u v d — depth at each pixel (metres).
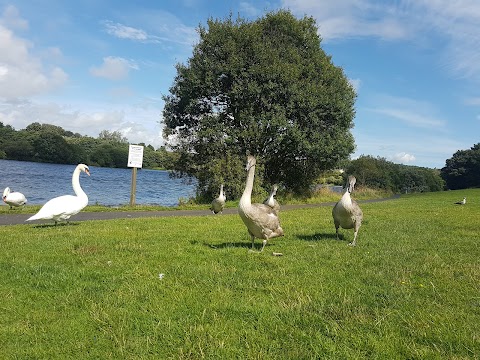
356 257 9.20
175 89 34.94
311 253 9.65
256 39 33.16
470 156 112.25
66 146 103.44
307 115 32.75
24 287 6.61
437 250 10.35
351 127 37.00
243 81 32.25
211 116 33.31
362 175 66.62
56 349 4.59
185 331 4.99
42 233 12.29
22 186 43.59
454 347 4.71
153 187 62.00
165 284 6.84
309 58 35.44
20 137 100.44
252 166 9.54
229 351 4.55
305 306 5.83
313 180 40.44
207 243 11.05
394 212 22.66
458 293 6.55
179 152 35.41
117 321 5.28
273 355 4.50
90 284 6.78
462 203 31.62
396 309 5.82
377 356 4.45
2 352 4.51
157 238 11.70
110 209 22.56
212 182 31.98
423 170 98.00
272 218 9.62
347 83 37.22
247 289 6.66
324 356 4.47
